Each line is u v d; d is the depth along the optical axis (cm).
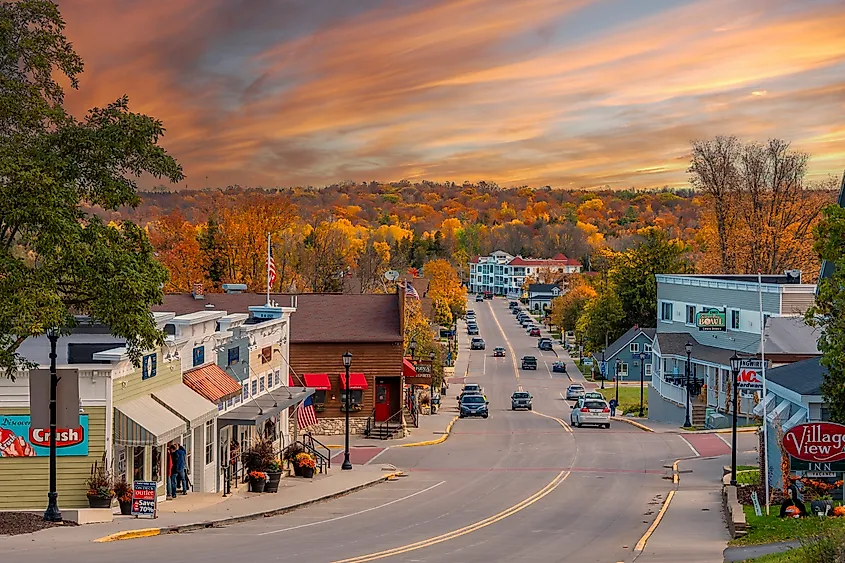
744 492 3120
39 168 2305
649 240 11362
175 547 2180
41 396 2422
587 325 11506
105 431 2617
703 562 2033
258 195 8631
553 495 3416
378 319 5544
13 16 2506
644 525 2738
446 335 14000
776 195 9125
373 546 2314
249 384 3938
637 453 4709
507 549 2305
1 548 2058
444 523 2777
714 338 6359
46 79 2572
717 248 9675
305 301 5694
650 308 10931
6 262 2292
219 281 8456
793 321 4916
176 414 2930
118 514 2628
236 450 3494
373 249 13812
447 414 7088
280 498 3200
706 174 9294
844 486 2834
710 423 5762
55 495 2441
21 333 2306
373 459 4550
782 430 2938
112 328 2459
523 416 7131
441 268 17750
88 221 2506
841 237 2714
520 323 18112
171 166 2569
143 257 2561
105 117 2552
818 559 1656
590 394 6669
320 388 5212
